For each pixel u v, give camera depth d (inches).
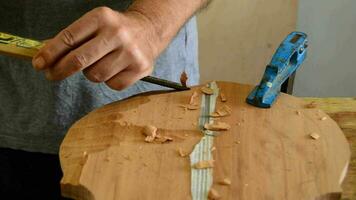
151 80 33.8
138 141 29.5
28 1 36.5
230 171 27.1
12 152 39.9
